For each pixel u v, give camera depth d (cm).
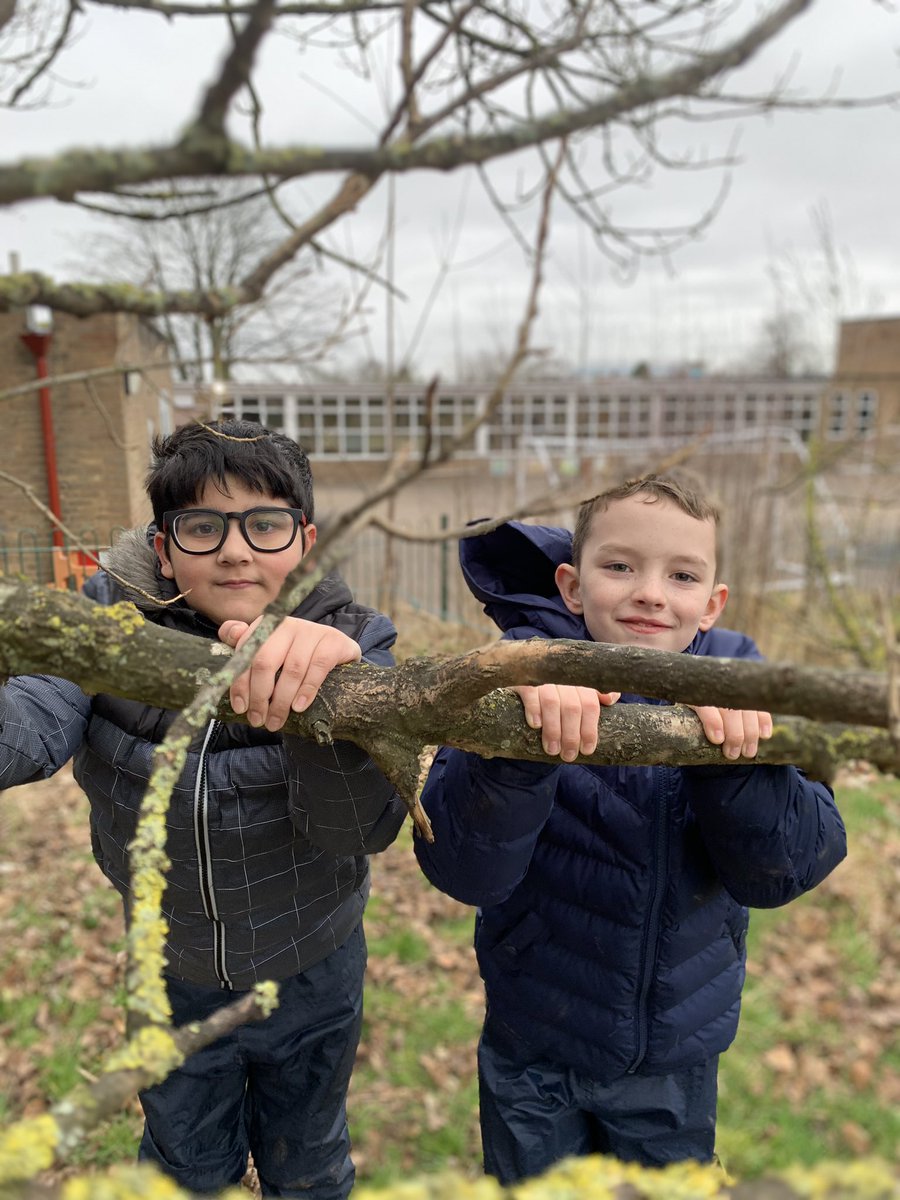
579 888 164
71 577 166
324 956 171
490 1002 178
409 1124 279
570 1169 57
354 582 619
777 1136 299
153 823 74
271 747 149
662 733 107
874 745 101
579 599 174
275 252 88
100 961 331
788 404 1214
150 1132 166
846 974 382
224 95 50
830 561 787
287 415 643
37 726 140
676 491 156
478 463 1065
